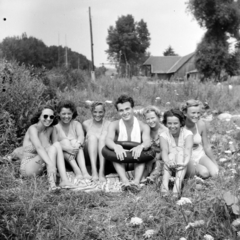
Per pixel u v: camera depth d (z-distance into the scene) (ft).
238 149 18.03
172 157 15.15
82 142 16.99
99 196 14.05
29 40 182.91
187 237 10.48
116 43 229.66
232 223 10.38
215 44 121.60
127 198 13.96
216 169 15.47
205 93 37.27
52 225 11.54
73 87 43.21
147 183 15.34
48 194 13.74
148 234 10.65
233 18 119.96
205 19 122.72
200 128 16.43
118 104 16.46
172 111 15.30
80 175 15.85
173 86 40.96
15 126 20.38
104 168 16.52
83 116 27.20
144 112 17.49
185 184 14.39
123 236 11.07
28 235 10.71
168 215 12.05
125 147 16.14
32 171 15.44
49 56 184.44
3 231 10.84
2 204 12.44
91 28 92.73
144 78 48.29
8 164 16.88
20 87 21.22
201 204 12.42
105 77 50.96
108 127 16.92
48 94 25.35
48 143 16.60
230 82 56.24
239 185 13.15
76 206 12.90
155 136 17.61
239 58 122.93
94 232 11.24
